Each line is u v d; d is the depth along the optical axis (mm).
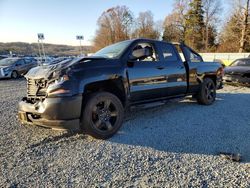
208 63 6664
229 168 3029
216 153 3479
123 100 4469
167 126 4711
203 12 52031
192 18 52406
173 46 5676
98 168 3076
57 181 2785
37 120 3789
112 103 4156
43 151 3604
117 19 61719
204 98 6438
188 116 5430
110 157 3379
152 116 5426
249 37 35469
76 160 3301
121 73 4285
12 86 11852
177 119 5188
